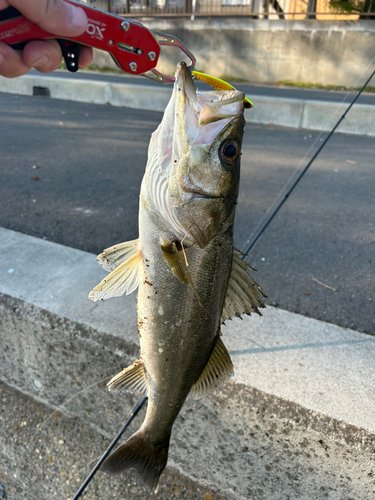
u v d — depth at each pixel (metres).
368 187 5.50
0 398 2.91
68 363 2.50
